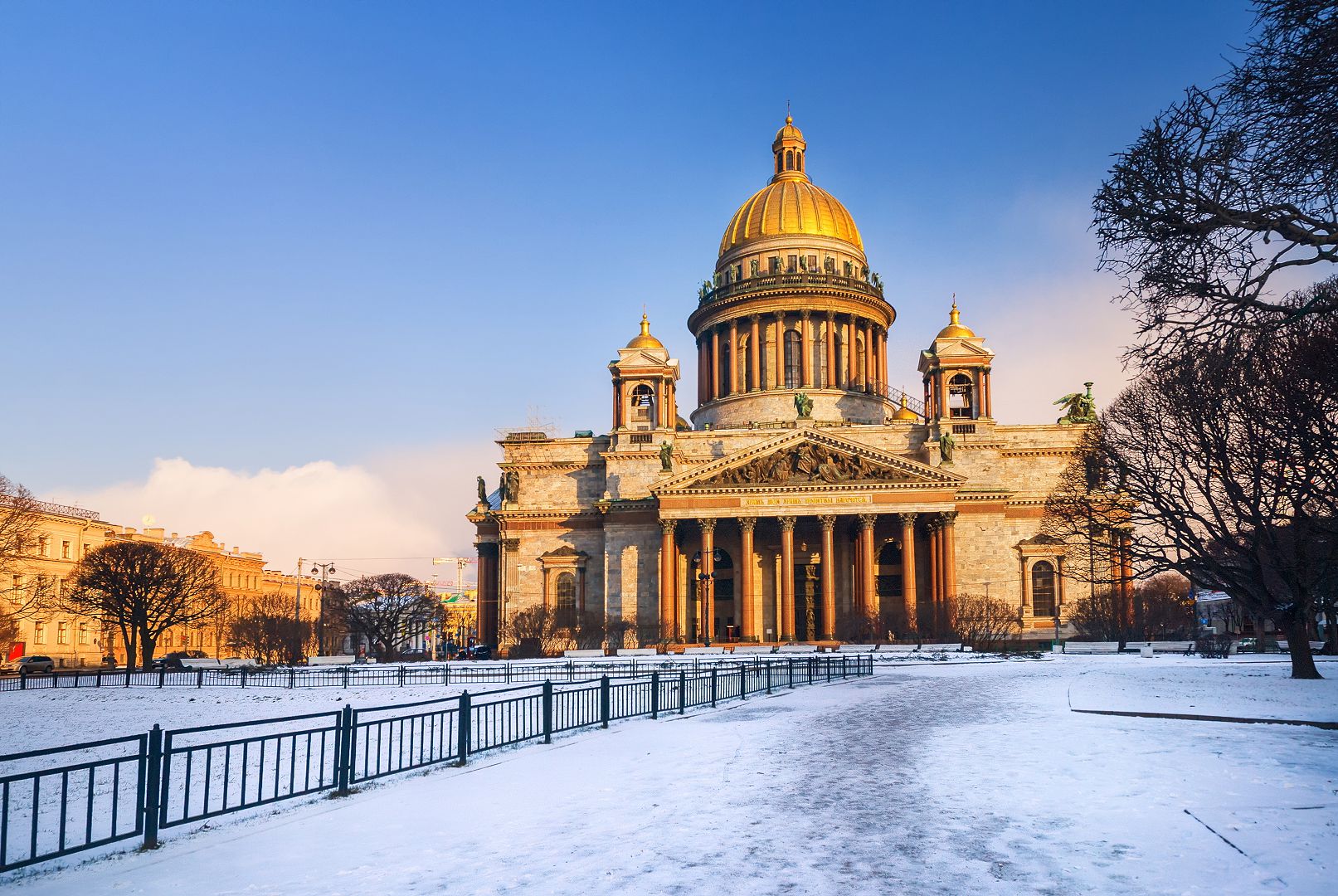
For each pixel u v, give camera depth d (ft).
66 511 522.88
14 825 87.20
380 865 56.80
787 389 479.00
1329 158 76.43
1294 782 73.56
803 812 68.03
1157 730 105.50
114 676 322.96
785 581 392.88
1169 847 55.98
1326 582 221.05
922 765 86.17
